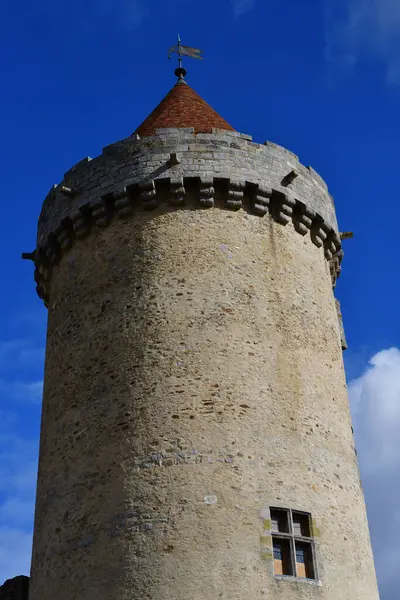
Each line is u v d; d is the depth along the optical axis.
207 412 16.39
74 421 17.42
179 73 24.52
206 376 16.78
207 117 22.27
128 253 18.53
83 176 20.00
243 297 17.89
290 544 15.64
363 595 16.28
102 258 18.91
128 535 15.39
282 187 19.39
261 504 15.71
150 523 15.36
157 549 15.09
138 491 15.74
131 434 16.39
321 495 16.58
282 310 18.27
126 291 18.09
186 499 15.48
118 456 16.30
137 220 18.83
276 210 19.27
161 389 16.69
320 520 16.25
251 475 15.93
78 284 19.14
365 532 17.41
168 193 18.84
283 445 16.58
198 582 14.73
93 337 18.09
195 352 17.05
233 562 14.98
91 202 19.34
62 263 20.06
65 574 15.87
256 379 17.06
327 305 19.66
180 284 17.83
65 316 19.12
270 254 18.75
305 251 19.66
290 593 15.11
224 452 16.00
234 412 16.48
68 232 19.88
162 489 15.64
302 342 18.25
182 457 15.90
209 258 18.12
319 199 20.41
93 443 16.81
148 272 18.08
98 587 15.23
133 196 19.02
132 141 19.52
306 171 20.42
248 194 19.05
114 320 17.92
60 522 16.53
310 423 17.30
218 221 18.58
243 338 17.41
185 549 15.02
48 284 20.91
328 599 15.52
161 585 14.77
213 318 17.47
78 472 16.73
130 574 15.00
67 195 20.09
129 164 19.27
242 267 18.23
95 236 19.34
